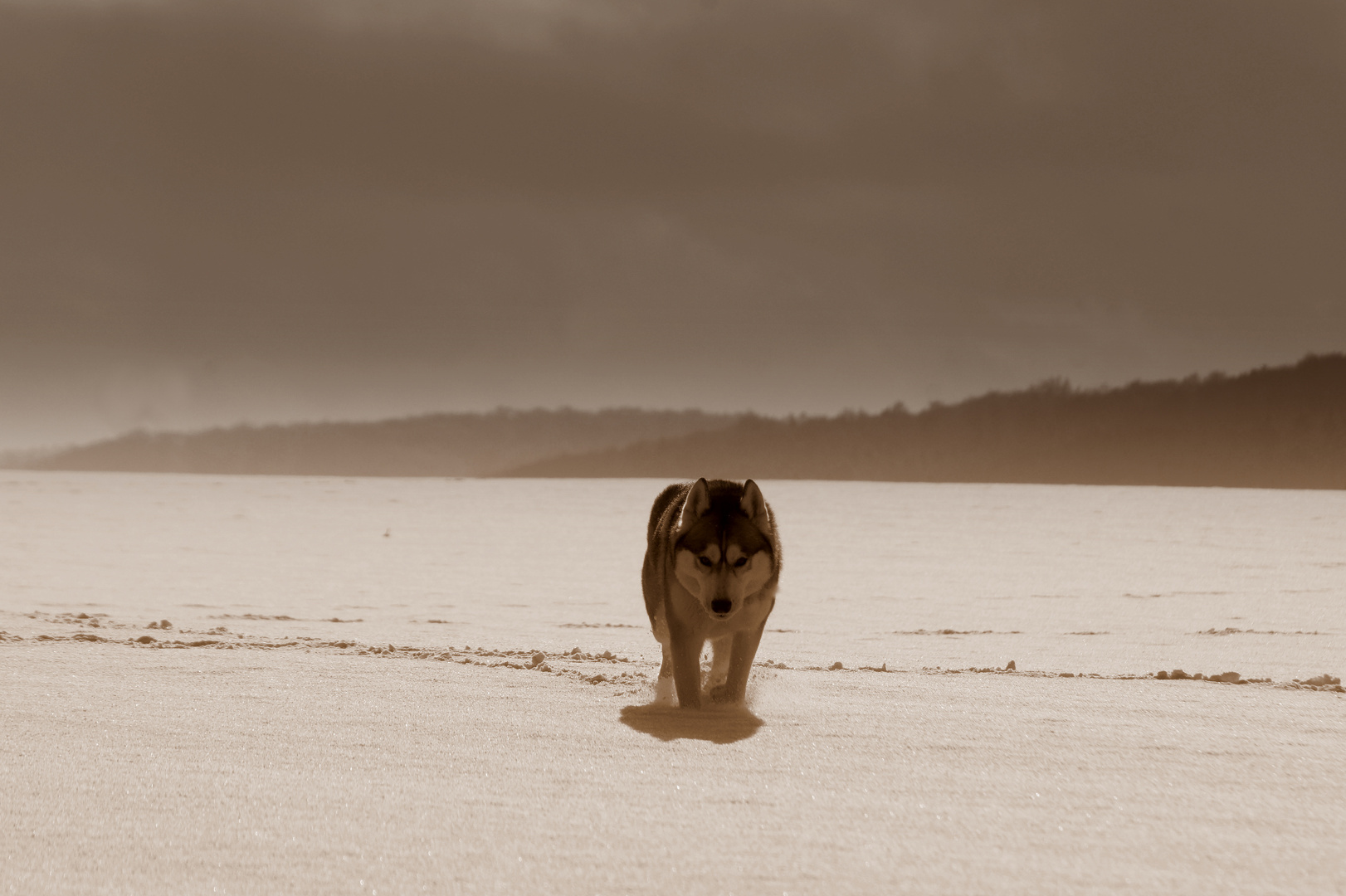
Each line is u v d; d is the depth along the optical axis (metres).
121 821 14.27
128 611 47.94
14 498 155.38
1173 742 19.17
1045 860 13.21
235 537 98.31
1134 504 151.50
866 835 14.08
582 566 75.56
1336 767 17.53
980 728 20.16
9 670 24.98
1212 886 12.40
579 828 14.25
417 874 12.55
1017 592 59.66
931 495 178.50
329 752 18.00
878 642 39.66
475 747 18.47
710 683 25.34
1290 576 68.56
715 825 14.47
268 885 12.19
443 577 67.75
